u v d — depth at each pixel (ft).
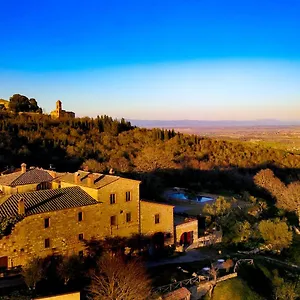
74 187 194.80
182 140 524.93
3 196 182.50
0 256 152.05
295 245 243.81
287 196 334.44
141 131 551.18
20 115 525.34
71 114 582.35
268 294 178.81
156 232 205.87
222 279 175.63
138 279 151.94
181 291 156.56
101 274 156.15
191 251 213.05
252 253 220.64
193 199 328.70
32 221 160.35
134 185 198.18
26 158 361.92
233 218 252.62
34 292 142.92
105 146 455.63
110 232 188.44
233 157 495.41
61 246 170.19
